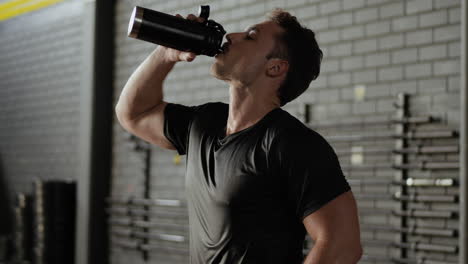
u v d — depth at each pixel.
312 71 1.63
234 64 1.53
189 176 1.55
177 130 1.66
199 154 1.53
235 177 1.43
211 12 5.23
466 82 3.44
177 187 5.43
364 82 4.18
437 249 3.74
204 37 1.49
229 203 1.42
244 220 1.42
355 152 4.21
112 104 6.20
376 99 4.11
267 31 1.56
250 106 1.53
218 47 1.51
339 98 4.31
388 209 4.03
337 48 4.35
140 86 1.67
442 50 3.81
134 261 5.76
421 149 3.83
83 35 6.27
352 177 4.21
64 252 6.12
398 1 4.04
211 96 5.20
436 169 3.82
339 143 4.30
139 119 1.71
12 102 7.47
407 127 3.95
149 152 5.71
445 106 3.78
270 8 4.79
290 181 1.40
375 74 4.12
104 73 6.18
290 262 1.45
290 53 1.56
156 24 1.45
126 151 5.99
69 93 6.65
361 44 4.21
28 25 7.27
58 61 6.83
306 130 1.44
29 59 7.25
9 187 7.46
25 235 6.49
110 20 6.23
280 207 1.43
